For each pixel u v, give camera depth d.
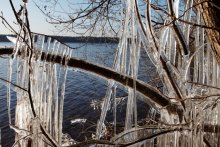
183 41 3.19
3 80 3.15
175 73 3.35
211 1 2.71
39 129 3.38
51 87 3.53
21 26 2.73
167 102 3.47
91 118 25.22
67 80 44.56
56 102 3.54
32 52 3.07
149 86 3.45
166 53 3.44
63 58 3.37
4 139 27.62
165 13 3.03
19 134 3.53
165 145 3.60
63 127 22.08
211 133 3.63
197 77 3.51
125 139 3.65
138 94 3.55
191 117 3.36
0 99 43.03
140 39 3.29
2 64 77.19
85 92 36.47
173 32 3.23
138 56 3.29
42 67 3.46
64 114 29.50
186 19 3.34
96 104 6.46
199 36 3.47
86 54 4.28
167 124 3.33
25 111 3.57
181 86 3.39
